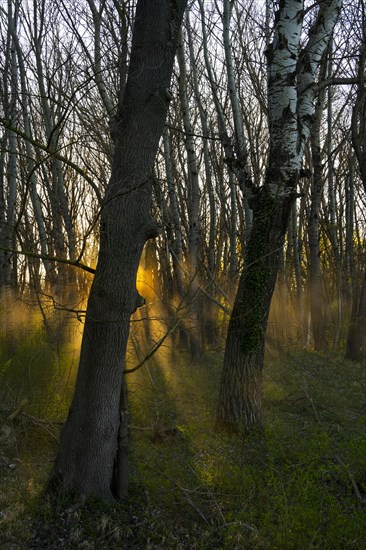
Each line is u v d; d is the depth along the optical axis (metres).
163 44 4.70
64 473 4.73
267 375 10.41
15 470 5.36
